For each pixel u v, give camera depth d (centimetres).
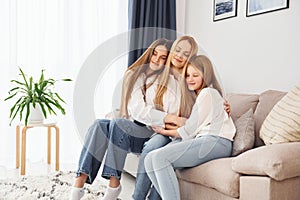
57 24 366
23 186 272
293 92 207
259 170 161
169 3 377
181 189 215
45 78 367
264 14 292
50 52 367
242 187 170
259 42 297
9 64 350
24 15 356
